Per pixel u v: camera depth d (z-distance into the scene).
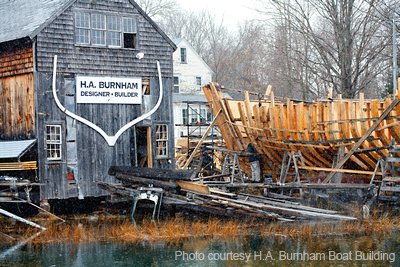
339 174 17.34
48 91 17.23
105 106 18.56
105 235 13.80
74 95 17.83
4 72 18.27
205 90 21.31
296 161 17.95
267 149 19.45
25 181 16.06
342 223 14.64
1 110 18.48
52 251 12.33
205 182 19.09
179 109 41.84
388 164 16.34
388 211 16.05
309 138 17.73
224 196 16.81
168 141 20.22
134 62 19.28
